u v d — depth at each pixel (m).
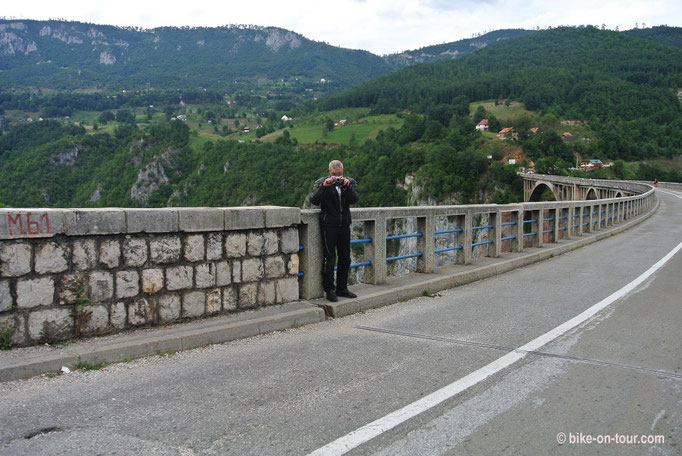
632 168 125.75
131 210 4.77
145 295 4.96
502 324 5.75
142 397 3.52
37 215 4.25
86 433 2.94
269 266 6.03
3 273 4.15
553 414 3.28
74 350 4.24
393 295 7.07
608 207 20.75
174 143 164.62
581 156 136.12
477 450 2.78
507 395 3.59
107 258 4.69
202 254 5.37
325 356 4.55
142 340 4.55
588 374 4.05
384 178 123.94
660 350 4.71
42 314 4.34
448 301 7.18
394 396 3.55
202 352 4.68
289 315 5.66
